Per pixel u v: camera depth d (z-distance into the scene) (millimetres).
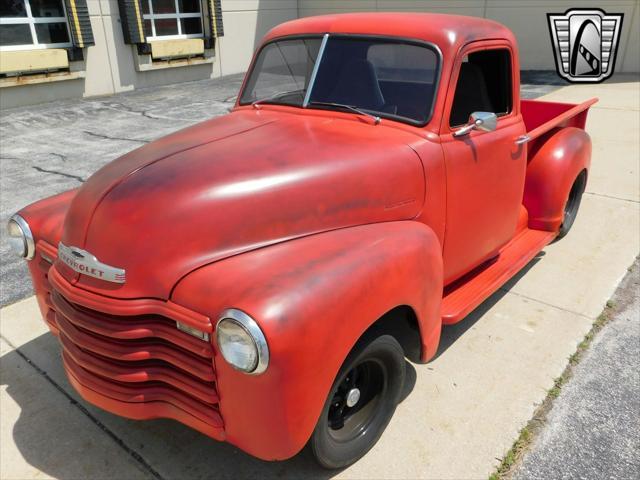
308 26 3230
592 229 5020
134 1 11883
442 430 2686
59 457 2557
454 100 2922
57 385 3035
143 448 2605
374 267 2154
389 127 2822
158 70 13195
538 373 3092
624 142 7711
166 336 2027
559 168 4074
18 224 2721
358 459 2518
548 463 2492
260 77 3369
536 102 5078
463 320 3607
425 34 2846
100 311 2068
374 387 2535
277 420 1913
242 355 1814
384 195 2576
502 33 3209
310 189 2363
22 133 8805
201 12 13906
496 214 3385
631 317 3633
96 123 9438
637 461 2500
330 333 1938
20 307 3803
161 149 2555
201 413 2051
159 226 2105
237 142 2594
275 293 1888
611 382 3014
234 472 2463
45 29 10945
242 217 2205
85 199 2328
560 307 3754
